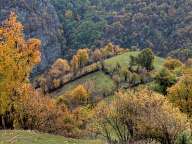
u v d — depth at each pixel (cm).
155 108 3700
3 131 3359
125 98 3794
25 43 4091
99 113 3838
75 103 12650
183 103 5609
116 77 14900
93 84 15675
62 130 4334
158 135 3631
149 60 15812
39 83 17512
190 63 17050
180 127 3588
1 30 4047
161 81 7838
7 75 3988
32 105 4284
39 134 3316
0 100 4006
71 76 17262
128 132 3741
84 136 3972
